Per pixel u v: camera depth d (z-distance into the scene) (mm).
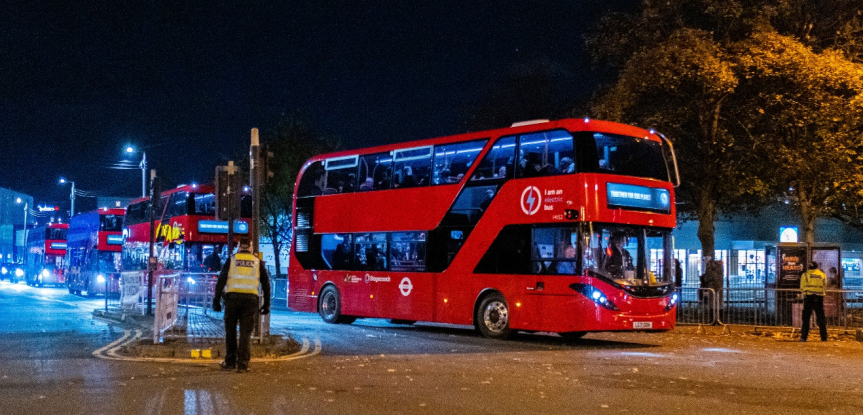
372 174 21641
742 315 22578
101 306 30828
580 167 16734
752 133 25281
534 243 17438
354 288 21672
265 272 12188
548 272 17109
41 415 8289
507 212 18016
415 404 8969
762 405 9172
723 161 25516
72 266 44625
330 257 22672
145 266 35094
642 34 25016
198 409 8609
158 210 34031
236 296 11836
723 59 23688
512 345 16766
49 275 53406
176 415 8266
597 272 16484
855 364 13766
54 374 11484
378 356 14031
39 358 13594
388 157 21250
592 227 16562
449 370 12102
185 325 19312
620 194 16938
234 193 17500
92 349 15156
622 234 16984
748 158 24859
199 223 30344
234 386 10289
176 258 30688
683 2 24406
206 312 24969
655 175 17797
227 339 11938
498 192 18312
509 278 17812
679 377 11641
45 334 18578
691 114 24938
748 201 29547
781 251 23250
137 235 37125
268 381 10758
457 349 15578
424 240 19891
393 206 20812
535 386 10477
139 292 23609
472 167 19016
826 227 44781
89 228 42875
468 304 18656
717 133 24984
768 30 23938
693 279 32844
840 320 21656
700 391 10219
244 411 8492
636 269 17031
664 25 25047
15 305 31609
